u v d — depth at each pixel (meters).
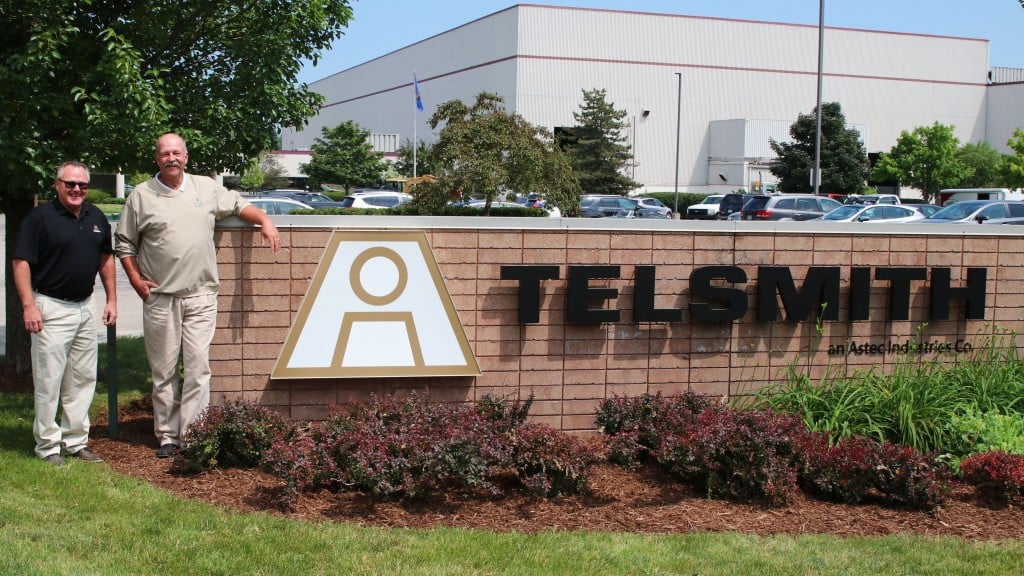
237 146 8.62
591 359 7.08
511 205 31.25
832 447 5.98
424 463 5.28
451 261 6.82
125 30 8.30
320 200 40.50
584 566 4.61
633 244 7.09
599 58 66.88
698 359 7.29
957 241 7.84
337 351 6.64
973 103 76.50
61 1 7.41
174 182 6.12
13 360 9.13
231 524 5.00
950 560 4.87
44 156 7.75
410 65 84.75
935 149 58.16
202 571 4.41
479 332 6.90
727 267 7.21
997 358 7.74
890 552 4.96
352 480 5.43
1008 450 6.25
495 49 68.56
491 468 5.49
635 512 5.45
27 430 6.89
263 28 8.64
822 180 55.31
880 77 73.81
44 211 5.90
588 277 6.94
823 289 7.43
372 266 6.68
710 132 69.75
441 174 23.61
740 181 67.56
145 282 6.14
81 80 7.95
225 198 6.38
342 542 4.78
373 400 6.36
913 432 6.48
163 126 7.85
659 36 68.00
